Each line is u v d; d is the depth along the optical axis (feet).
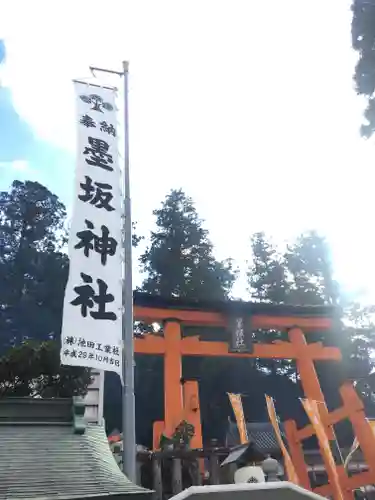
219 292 114.21
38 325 98.27
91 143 39.70
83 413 34.24
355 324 112.98
